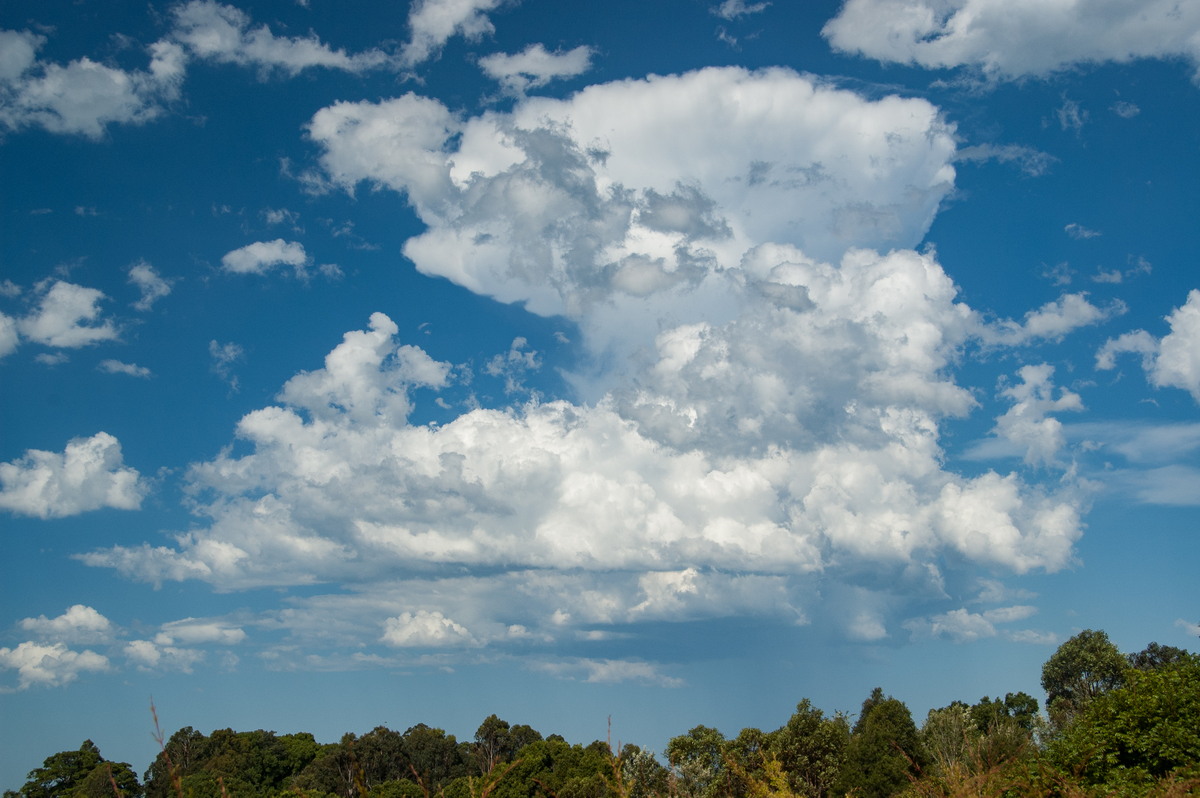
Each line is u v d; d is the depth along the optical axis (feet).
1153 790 65.46
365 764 303.68
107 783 253.03
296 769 338.34
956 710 133.28
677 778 38.24
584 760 285.84
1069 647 278.87
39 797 273.13
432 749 332.60
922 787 57.47
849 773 204.54
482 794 39.96
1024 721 255.50
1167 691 84.02
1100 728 85.71
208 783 201.98
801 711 226.58
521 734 358.43
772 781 63.72
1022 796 55.98
